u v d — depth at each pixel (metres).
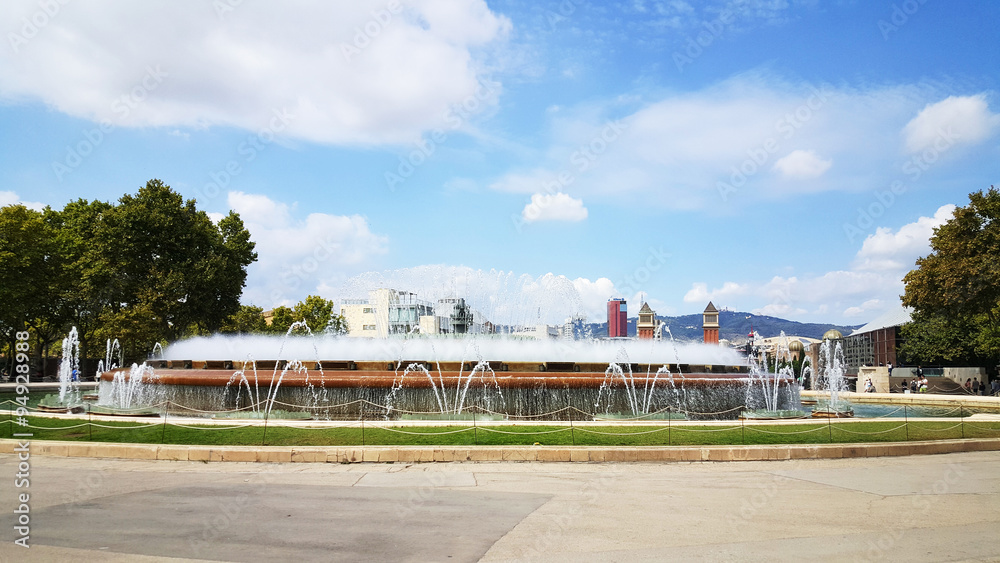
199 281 45.19
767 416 20.22
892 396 32.53
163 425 14.84
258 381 19.02
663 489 9.98
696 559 6.39
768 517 8.18
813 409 25.97
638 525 7.71
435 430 14.72
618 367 20.75
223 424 15.46
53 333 49.47
